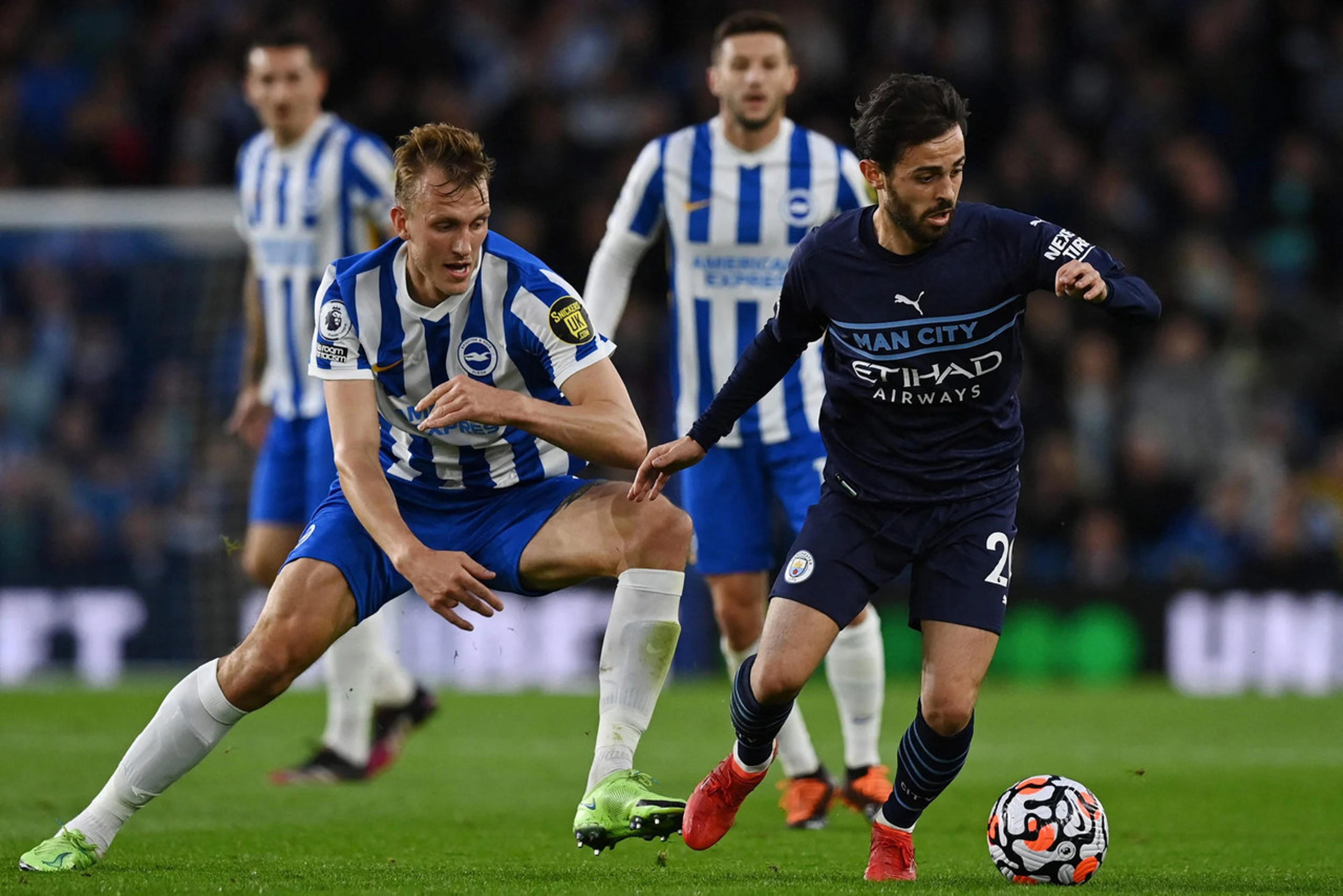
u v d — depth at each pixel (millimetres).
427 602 15719
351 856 17922
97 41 59125
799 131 23500
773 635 15781
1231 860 18234
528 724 35312
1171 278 52938
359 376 16578
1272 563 44406
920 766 15812
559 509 16922
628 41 58312
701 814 16625
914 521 16000
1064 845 15773
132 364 48469
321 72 26953
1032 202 53812
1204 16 59281
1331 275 56781
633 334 50562
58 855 16031
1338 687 43688
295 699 40031
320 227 26750
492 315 16578
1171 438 49188
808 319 16234
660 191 23469
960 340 15625
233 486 44094
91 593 44312
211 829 20422
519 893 14625
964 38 57281
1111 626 44281
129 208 43562
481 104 58062
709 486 22688
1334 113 58750
